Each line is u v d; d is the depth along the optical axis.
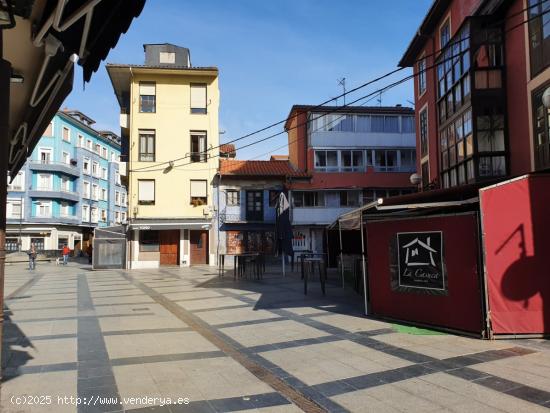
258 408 4.61
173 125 30.41
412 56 22.83
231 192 31.19
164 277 20.92
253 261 21.78
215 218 30.56
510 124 13.39
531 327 7.21
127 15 3.76
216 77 30.97
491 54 13.91
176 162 30.25
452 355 6.36
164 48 33.06
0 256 3.29
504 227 7.36
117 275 22.62
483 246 7.30
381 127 33.44
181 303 12.13
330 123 33.06
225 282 17.73
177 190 30.17
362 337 7.64
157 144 30.09
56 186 47.78
